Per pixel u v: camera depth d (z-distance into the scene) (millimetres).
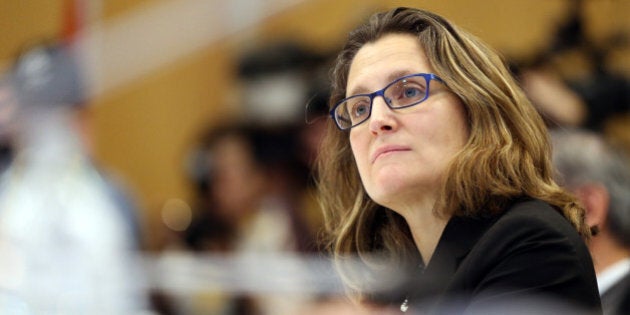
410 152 4730
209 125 8609
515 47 11625
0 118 3834
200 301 3672
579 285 4305
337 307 3799
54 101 3939
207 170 8102
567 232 4457
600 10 11719
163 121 7934
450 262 4652
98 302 3566
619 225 6641
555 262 4324
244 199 7898
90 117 4188
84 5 5078
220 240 7141
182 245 7043
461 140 4770
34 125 3891
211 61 8680
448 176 4648
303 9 10508
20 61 4242
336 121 5105
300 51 9438
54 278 3580
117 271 3709
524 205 4598
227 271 3803
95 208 3932
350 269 4773
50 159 3877
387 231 5332
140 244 4176
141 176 7816
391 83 4785
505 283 4316
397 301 4613
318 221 7832
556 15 11711
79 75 4078
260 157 8102
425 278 4633
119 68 4488
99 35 4543
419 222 4914
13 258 3590
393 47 4922
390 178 4730
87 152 4160
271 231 7297
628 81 9562
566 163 6781
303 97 8719
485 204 4684
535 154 4816
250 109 8602
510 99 4840
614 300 6555
